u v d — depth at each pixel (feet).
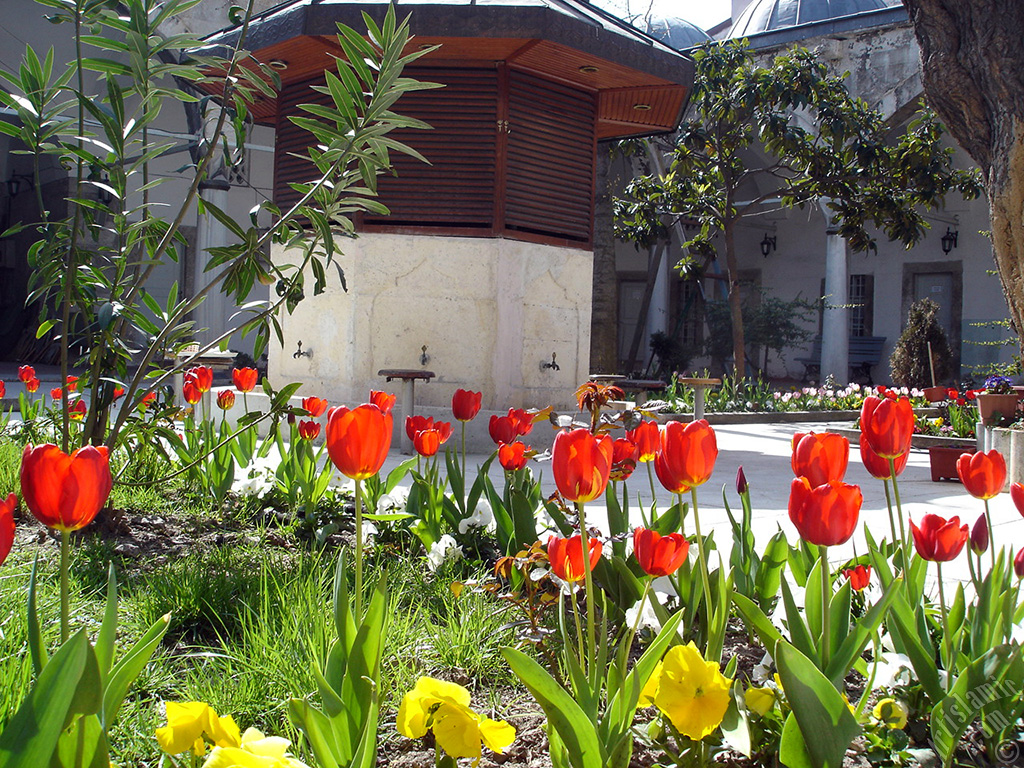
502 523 11.25
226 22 58.59
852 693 7.77
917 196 55.21
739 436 41.75
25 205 87.10
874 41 70.85
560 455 5.19
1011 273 23.24
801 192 56.39
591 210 32.27
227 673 7.40
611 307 77.30
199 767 5.04
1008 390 27.71
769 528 16.56
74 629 8.44
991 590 6.75
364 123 12.42
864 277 93.91
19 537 12.77
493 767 6.35
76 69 12.39
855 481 26.68
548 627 8.52
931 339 64.80
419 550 12.52
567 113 31.22
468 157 29.60
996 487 6.97
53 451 3.92
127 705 6.82
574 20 26.86
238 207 81.05
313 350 31.24
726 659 8.20
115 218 12.98
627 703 5.01
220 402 17.20
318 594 9.23
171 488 16.78
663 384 43.80
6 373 63.52
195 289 76.59
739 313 57.11
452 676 8.04
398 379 29.91
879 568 6.91
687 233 95.86
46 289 13.19
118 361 13.87
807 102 52.65
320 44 27.45
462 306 29.81
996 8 21.67
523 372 30.42
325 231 12.87
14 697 6.20
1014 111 21.72
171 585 9.47
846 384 79.41
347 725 4.83
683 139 55.62
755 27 94.38
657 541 5.41
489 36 26.17
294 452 14.53
